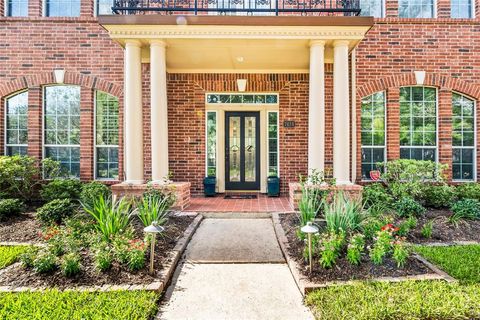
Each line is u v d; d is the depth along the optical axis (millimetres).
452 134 7598
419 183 6289
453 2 7758
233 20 5574
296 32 5707
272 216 5609
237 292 3219
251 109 8148
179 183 6273
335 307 2684
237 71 7859
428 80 7484
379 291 2924
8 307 2668
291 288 3293
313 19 5570
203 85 7902
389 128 7492
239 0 6898
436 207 6199
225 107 8109
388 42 7461
